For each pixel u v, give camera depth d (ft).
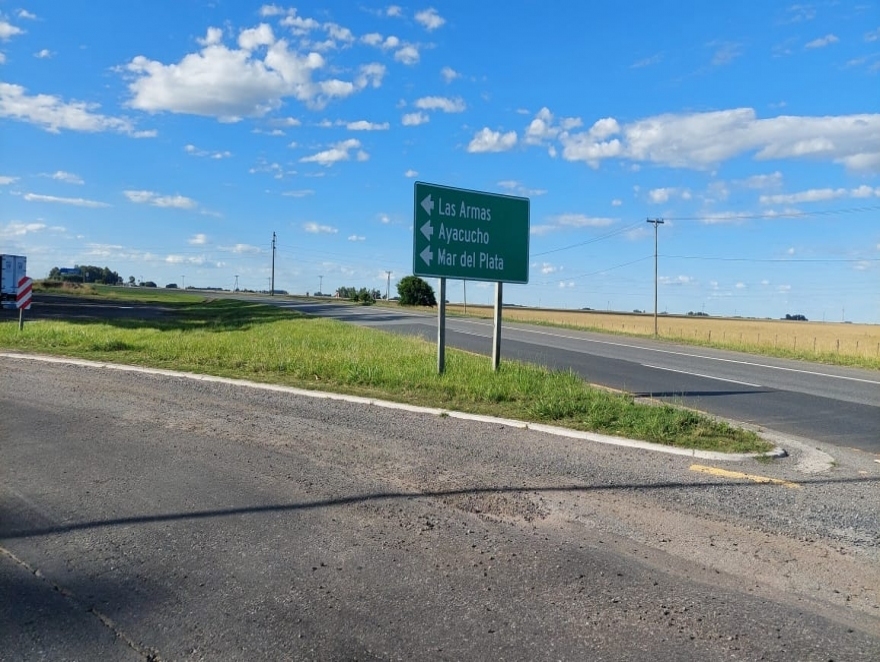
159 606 13.75
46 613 13.43
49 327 78.64
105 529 17.78
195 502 19.94
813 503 21.06
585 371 62.03
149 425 29.91
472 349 82.79
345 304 350.02
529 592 14.57
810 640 12.81
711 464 25.96
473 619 13.38
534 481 22.62
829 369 72.74
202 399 36.91
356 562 15.97
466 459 25.39
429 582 14.97
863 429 35.83
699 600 14.34
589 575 15.46
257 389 41.37
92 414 31.96
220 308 207.92
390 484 21.98
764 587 15.05
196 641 12.47
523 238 49.65
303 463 24.34
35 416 31.30
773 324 340.39
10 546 16.65
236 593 14.35
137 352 60.44
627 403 36.35
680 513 19.75
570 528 18.39
